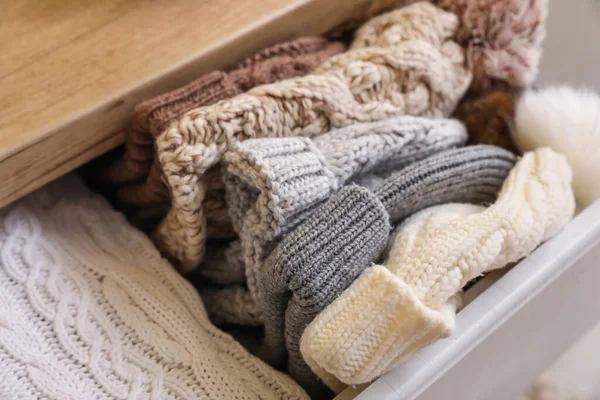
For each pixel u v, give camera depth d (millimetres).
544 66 823
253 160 467
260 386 515
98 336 514
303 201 473
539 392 932
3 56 550
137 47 560
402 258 476
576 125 583
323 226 467
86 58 550
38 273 543
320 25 647
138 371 501
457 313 479
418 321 417
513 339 558
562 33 857
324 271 455
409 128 551
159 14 590
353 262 467
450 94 629
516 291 490
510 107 638
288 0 603
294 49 614
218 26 579
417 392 455
